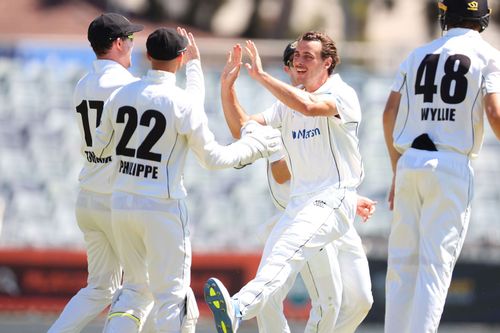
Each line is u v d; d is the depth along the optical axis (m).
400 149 25.78
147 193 25.31
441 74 25.25
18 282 52.72
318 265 28.16
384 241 53.94
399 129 25.88
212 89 56.25
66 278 52.78
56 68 57.59
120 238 26.06
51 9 93.75
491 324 52.72
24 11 92.94
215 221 54.84
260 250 53.81
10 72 57.28
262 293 26.17
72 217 55.09
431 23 98.69
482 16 25.69
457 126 25.08
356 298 29.03
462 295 52.78
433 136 25.20
